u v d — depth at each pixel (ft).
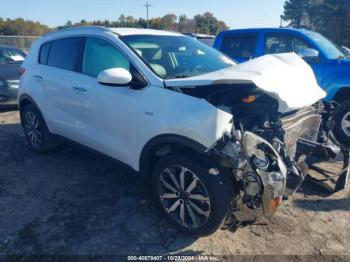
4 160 15.38
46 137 15.21
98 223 10.40
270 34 21.83
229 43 23.66
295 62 11.63
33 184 12.97
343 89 18.13
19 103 16.24
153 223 10.40
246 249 9.25
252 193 8.53
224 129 8.54
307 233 9.94
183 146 9.55
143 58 10.75
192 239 9.65
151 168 10.79
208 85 9.40
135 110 10.30
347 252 9.14
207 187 8.77
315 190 12.41
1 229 10.12
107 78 9.86
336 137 17.89
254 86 9.77
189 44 13.21
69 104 13.08
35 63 15.26
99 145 12.14
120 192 12.27
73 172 13.99
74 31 13.48
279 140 9.27
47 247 9.33
